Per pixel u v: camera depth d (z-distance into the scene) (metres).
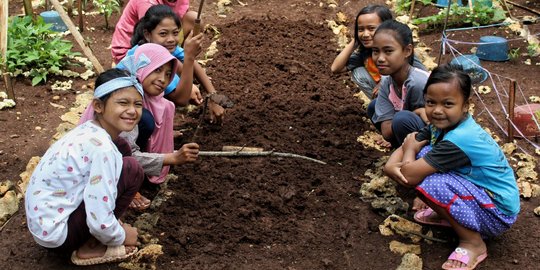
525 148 3.46
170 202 2.99
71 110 3.84
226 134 3.58
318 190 3.09
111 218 2.48
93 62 3.95
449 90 2.54
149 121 2.98
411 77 3.09
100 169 2.44
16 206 2.98
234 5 5.64
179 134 3.54
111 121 2.53
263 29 5.00
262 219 2.91
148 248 2.69
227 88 4.09
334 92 4.09
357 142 3.53
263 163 3.31
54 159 2.48
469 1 5.03
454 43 4.77
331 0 5.68
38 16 4.52
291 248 2.75
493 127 3.68
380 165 3.29
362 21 3.48
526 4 5.48
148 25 3.33
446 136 2.62
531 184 3.13
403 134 3.11
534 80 4.21
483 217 2.63
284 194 3.05
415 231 2.83
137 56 2.94
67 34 4.92
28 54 4.23
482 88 4.08
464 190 2.60
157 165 2.88
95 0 5.00
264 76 4.27
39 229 2.48
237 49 4.65
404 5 5.39
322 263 2.67
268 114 3.78
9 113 3.80
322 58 4.56
